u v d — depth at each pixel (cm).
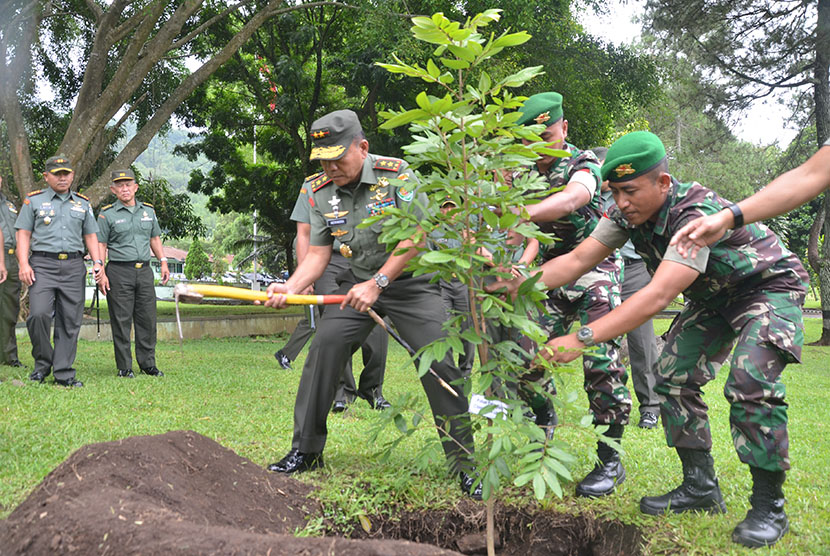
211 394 638
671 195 315
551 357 295
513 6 1437
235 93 2162
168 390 651
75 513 247
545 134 391
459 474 366
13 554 244
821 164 286
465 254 277
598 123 1842
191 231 2138
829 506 349
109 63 1630
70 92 1739
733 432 312
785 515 314
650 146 309
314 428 389
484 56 274
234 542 226
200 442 341
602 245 346
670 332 347
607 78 1783
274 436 465
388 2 1341
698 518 328
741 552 294
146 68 1324
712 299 328
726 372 941
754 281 316
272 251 3150
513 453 279
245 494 326
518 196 277
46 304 683
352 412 574
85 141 1294
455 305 642
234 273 4991
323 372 388
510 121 273
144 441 318
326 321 392
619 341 394
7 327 816
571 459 274
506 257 296
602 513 337
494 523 344
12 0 1341
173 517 251
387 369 894
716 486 341
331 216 387
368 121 1738
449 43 268
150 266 778
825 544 301
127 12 1619
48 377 732
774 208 286
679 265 294
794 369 1091
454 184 277
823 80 1770
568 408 293
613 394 383
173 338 1488
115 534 233
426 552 223
